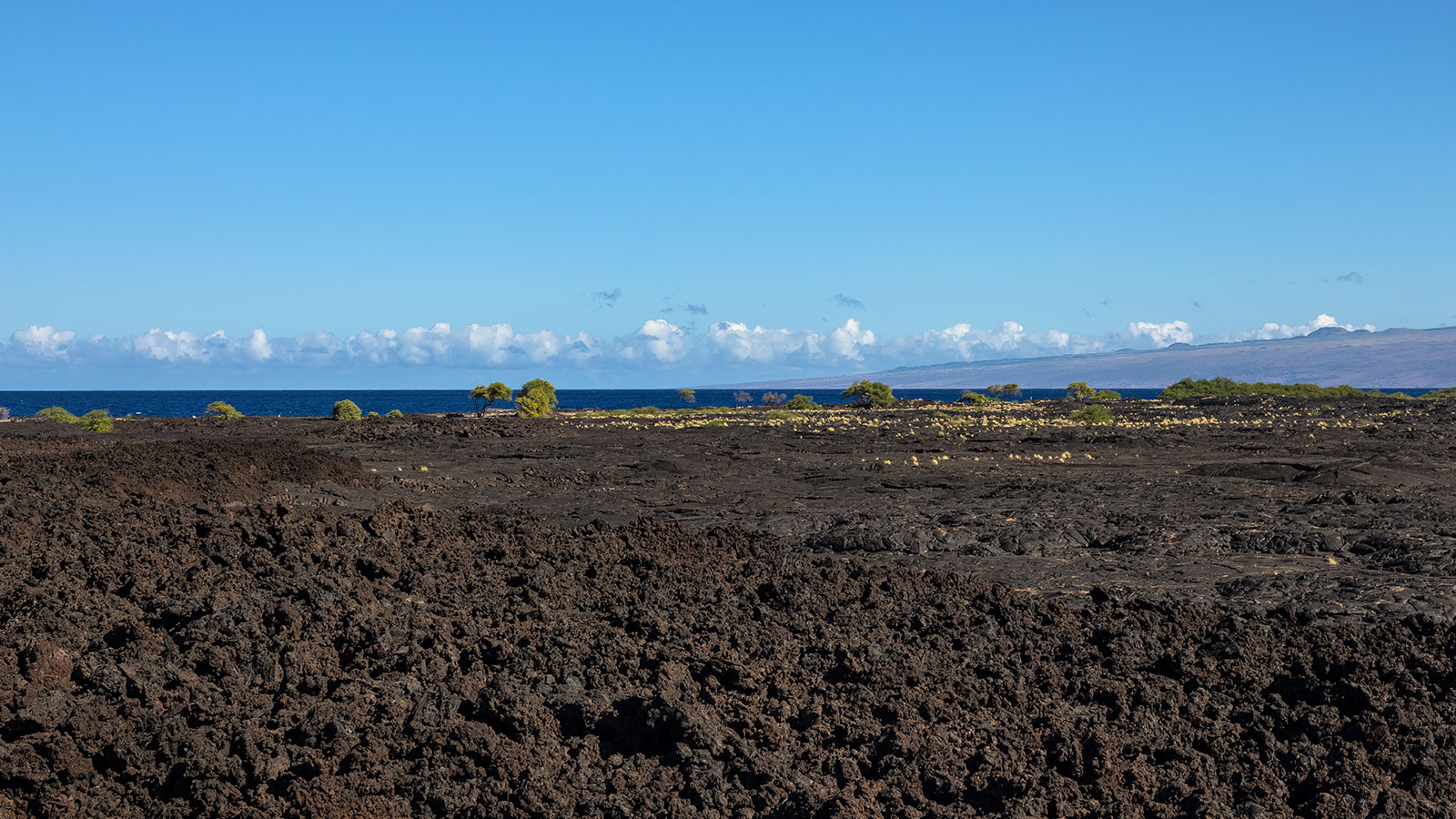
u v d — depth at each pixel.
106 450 18.64
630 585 9.64
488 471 27.36
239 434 44.50
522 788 5.51
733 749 6.04
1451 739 6.65
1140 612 9.91
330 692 6.58
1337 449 32.34
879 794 5.67
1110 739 6.36
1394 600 11.20
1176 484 22.20
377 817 5.29
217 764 5.55
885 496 21.61
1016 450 33.75
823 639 8.16
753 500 21.05
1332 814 5.71
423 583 8.88
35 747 5.57
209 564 9.03
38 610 7.43
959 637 8.52
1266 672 7.90
